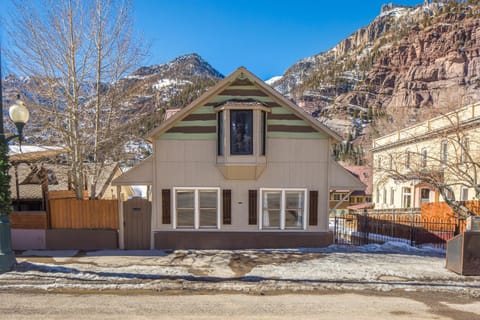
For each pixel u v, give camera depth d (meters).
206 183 11.25
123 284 7.17
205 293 6.74
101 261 9.25
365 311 5.91
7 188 8.23
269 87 11.03
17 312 5.65
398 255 10.31
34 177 14.06
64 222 11.12
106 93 12.43
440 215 15.45
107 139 12.02
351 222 19.36
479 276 8.01
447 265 8.69
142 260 9.41
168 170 11.23
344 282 7.51
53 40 11.32
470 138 18.86
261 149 10.89
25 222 10.95
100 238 11.07
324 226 11.41
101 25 11.85
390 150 30.27
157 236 11.15
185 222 11.35
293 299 6.46
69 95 11.54
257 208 11.24
